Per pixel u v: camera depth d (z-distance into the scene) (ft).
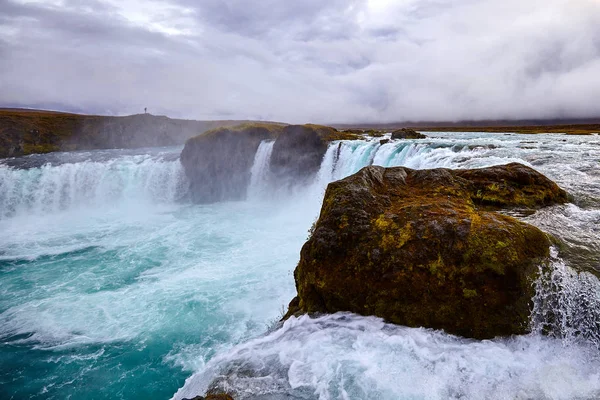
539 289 20.88
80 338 36.88
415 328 22.15
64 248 66.64
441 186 30.71
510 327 20.70
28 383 31.07
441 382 17.97
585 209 31.48
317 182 99.09
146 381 30.68
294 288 44.91
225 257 58.08
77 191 103.30
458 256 22.00
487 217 24.58
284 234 70.33
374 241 24.29
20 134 170.30
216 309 40.70
